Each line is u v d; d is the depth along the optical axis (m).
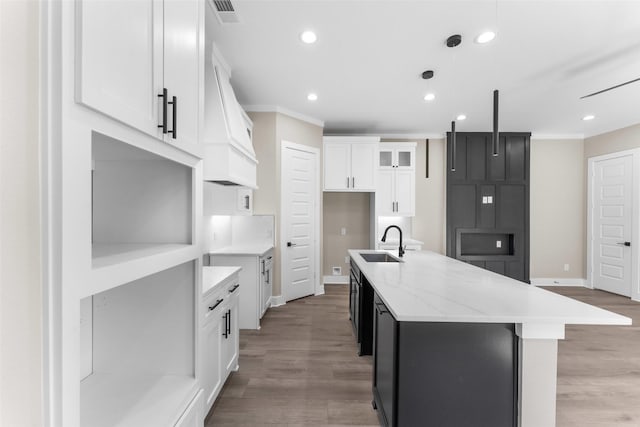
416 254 3.32
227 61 2.86
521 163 5.21
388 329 1.58
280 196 4.10
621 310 4.01
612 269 4.84
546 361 1.35
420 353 1.39
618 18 2.19
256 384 2.21
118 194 1.25
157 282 1.23
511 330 1.39
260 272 3.34
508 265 5.22
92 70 0.64
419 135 5.34
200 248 1.23
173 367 1.22
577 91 3.48
